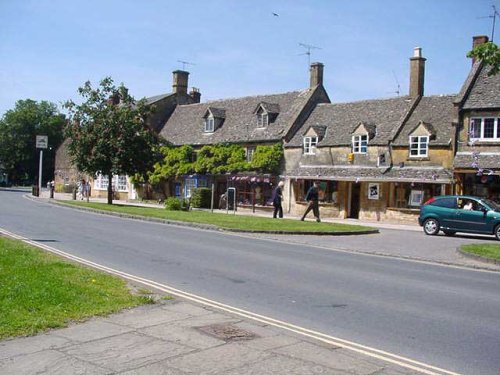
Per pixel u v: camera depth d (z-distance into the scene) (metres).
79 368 5.26
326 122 37.34
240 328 6.84
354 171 33.38
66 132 35.09
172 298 8.35
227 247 15.71
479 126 28.94
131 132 34.69
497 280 11.84
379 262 14.13
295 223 23.28
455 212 22.69
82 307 7.32
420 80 34.53
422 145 31.03
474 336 7.08
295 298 9.09
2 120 92.38
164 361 5.50
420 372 5.59
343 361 5.72
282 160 37.81
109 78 35.00
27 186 92.12
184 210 31.62
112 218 25.28
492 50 13.73
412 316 8.11
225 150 40.56
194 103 52.47
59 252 13.16
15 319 6.57
